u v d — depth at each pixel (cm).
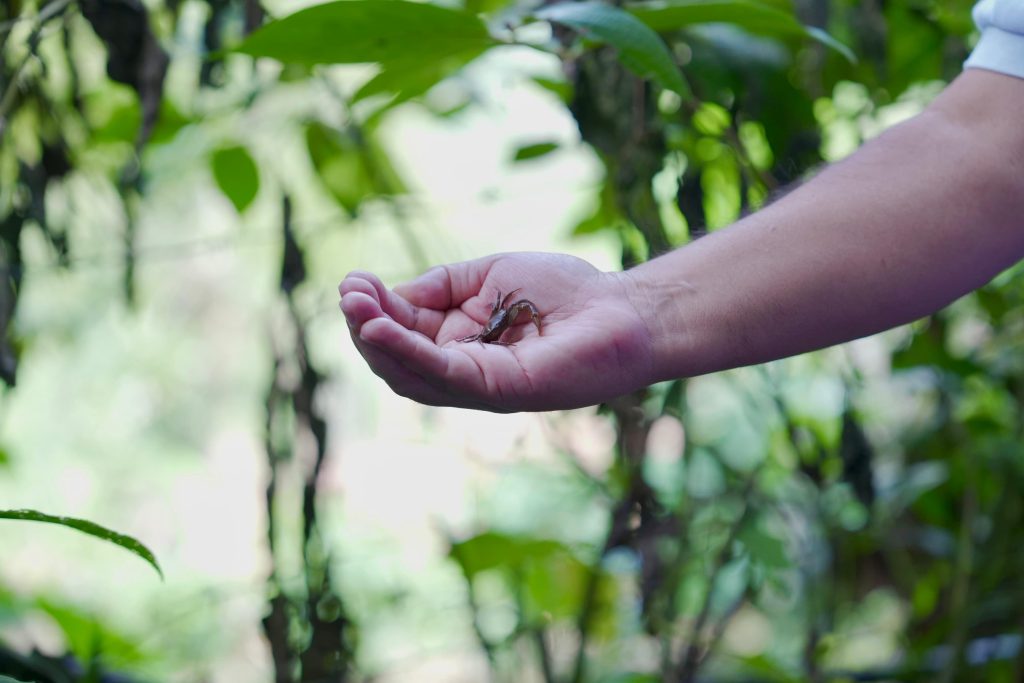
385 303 98
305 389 123
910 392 148
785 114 123
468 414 139
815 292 99
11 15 118
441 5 99
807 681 141
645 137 120
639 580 135
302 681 125
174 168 133
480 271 103
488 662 133
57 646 140
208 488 338
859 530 143
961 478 143
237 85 128
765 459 135
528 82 129
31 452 318
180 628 191
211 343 363
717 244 101
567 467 138
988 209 100
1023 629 138
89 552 293
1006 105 100
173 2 120
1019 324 143
